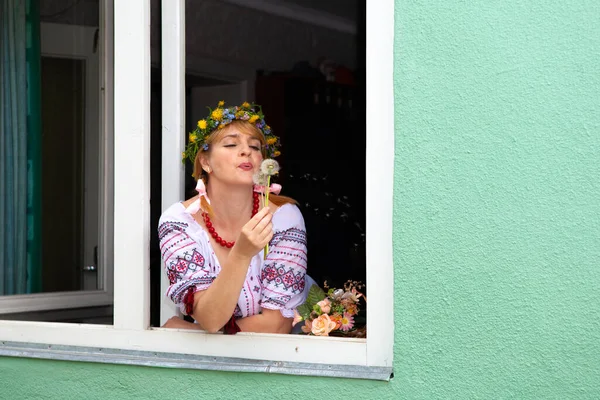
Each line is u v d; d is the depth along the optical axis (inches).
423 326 90.2
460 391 89.4
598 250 84.8
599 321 85.0
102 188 132.1
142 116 106.0
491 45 87.0
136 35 106.1
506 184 87.0
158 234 106.7
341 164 192.1
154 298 109.2
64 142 132.8
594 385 85.4
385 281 94.6
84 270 132.8
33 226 132.0
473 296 88.4
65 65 133.0
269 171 101.0
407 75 89.5
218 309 96.3
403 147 89.9
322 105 195.5
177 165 111.5
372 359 95.3
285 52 191.6
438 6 88.4
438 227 89.2
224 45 173.9
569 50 85.0
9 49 131.1
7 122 131.1
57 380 107.5
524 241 86.8
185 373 101.3
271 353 99.9
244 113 107.0
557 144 85.6
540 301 86.6
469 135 87.9
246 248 93.6
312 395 95.4
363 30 197.0
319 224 154.1
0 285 130.8
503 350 87.9
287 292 104.4
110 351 107.3
